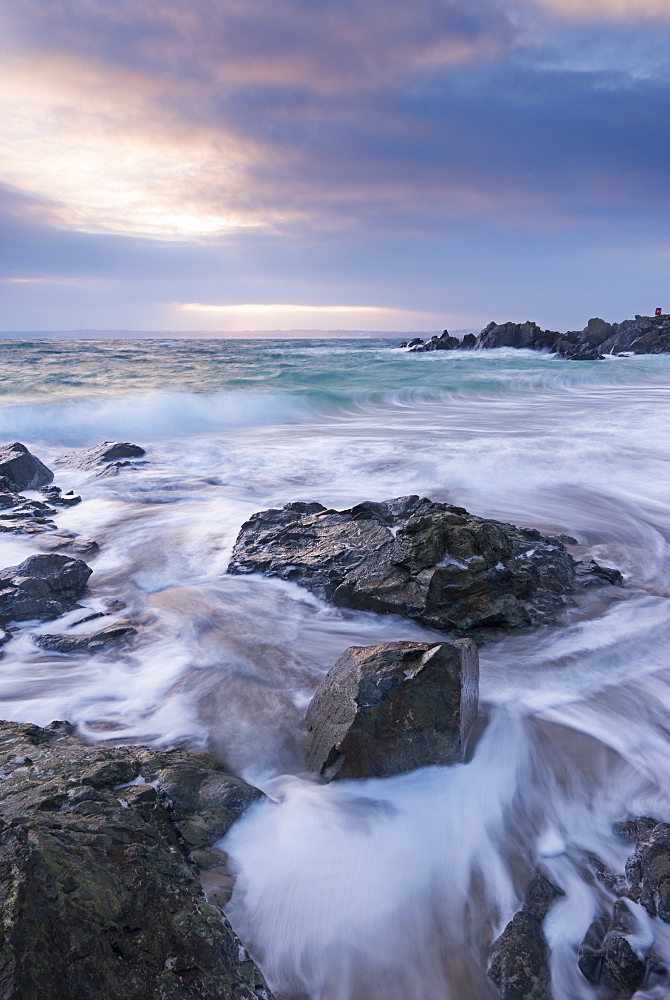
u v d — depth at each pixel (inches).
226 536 310.5
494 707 171.9
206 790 130.5
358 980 102.3
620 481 417.4
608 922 110.9
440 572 220.1
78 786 117.4
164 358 1676.9
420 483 409.7
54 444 593.3
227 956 89.7
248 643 209.3
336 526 276.1
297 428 666.8
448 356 2090.3
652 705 175.8
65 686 183.5
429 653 150.7
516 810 138.1
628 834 130.7
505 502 374.0
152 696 178.9
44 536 312.3
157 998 78.9
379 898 115.6
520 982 99.7
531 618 221.1
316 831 127.6
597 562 287.7
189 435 633.0
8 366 1290.6
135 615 231.9
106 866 92.0
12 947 73.2
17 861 83.5
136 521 339.3
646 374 1264.8
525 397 949.2
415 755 143.6
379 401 882.1
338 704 151.6
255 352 2193.7
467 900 116.8
